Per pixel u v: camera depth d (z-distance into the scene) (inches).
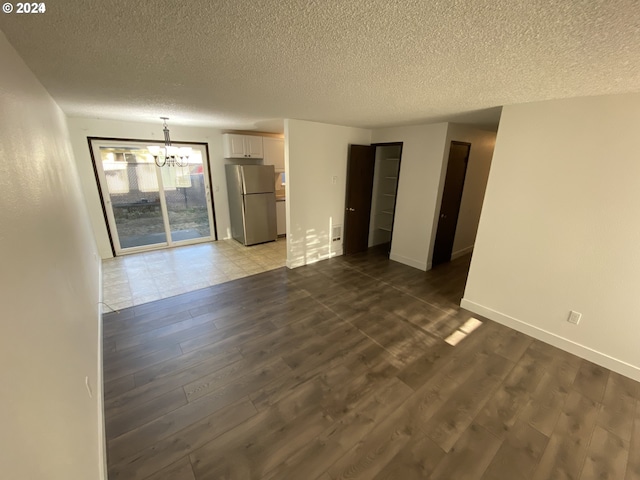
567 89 78.7
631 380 87.0
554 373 89.5
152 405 75.5
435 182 160.9
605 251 88.9
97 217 179.5
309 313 123.3
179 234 218.4
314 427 70.2
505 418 73.4
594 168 87.7
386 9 40.4
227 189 230.4
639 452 64.9
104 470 58.0
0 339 27.5
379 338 106.2
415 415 73.9
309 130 161.8
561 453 64.6
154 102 110.7
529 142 99.3
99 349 91.7
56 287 52.5
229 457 62.7
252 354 96.3
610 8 37.8
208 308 126.5
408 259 183.5
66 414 44.2
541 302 104.8
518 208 105.6
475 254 121.0
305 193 171.5
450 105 104.3
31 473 29.0
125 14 42.4
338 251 202.1
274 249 214.1
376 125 171.0
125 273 164.4
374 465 61.6
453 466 61.7
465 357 96.3
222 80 78.1
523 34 46.8
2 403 25.9
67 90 90.4
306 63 63.7
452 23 44.0
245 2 39.2
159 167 198.4
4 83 44.4
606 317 91.0
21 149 46.1
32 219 44.7
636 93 78.1
